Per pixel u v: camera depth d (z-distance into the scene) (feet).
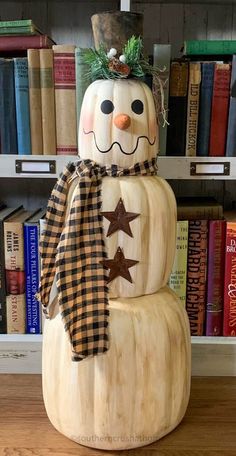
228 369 3.33
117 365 2.42
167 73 3.02
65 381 2.52
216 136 3.15
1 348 3.31
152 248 2.50
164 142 3.12
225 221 3.21
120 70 2.45
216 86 3.09
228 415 2.92
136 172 2.49
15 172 3.13
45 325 2.71
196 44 3.13
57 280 2.36
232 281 3.26
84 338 2.35
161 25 3.76
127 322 2.44
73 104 3.07
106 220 2.41
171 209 2.57
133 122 2.44
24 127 3.11
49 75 3.03
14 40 3.08
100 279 2.41
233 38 3.77
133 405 2.48
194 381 3.29
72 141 3.11
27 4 3.76
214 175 3.14
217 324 3.33
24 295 3.32
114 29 2.64
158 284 2.61
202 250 3.23
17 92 3.08
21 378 3.31
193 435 2.72
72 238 2.37
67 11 3.77
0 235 3.24
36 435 2.72
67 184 2.55
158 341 2.48
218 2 3.66
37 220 3.33
